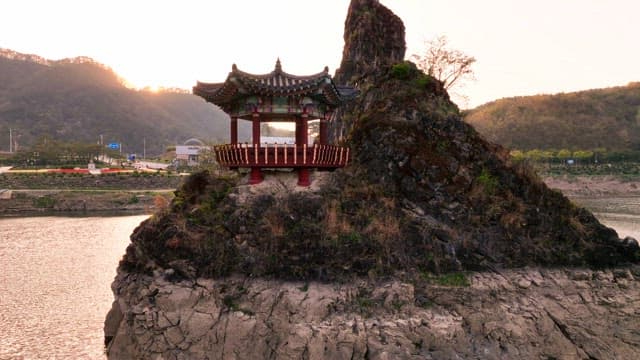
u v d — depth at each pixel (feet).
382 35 129.70
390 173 73.61
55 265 140.36
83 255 155.43
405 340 55.52
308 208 67.05
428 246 64.39
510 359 58.70
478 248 66.69
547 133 588.50
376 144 77.51
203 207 67.26
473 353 57.93
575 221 73.56
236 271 60.90
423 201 71.00
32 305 100.12
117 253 159.33
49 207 285.02
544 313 62.80
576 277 67.67
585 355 62.39
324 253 61.41
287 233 63.46
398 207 69.67
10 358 71.31
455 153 75.56
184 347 57.62
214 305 58.44
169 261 61.21
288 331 56.18
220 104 73.77
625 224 227.81
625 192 422.41
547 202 74.49
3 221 237.86
